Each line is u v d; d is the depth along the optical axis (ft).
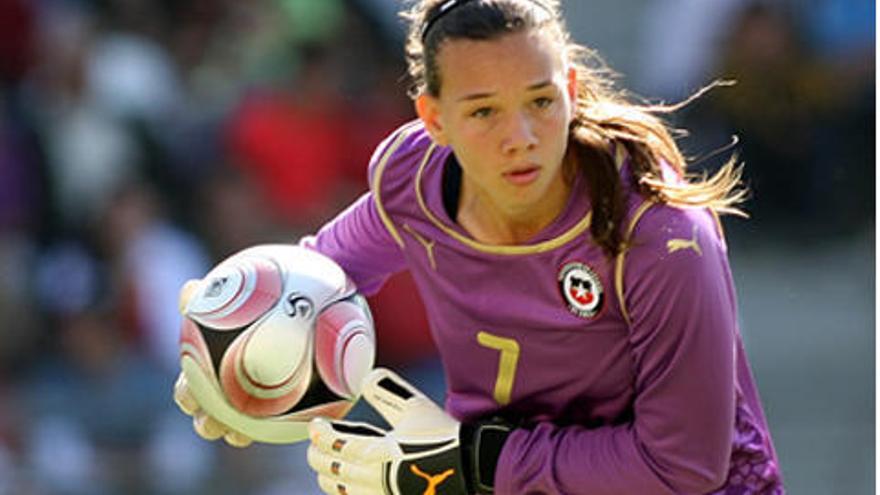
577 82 43.16
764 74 110.83
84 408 96.68
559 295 43.70
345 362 47.37
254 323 46.88
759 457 45.73
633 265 42.55
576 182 43.11
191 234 105.29
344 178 109.60
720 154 109.70
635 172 42.91
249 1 116.16
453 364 46.60
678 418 42.86
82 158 106.01
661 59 117.80
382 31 114.73
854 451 104.32
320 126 109.09
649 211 42.63
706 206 43.01
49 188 105.60
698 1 115.03
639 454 43.42
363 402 93.81
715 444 43.01
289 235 106.63
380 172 46.37
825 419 106.32
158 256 101.96
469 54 41.27
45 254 103.35
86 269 101.30
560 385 44.98
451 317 45.75
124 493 94.89
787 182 112.57
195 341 47.52
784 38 111.65
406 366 99.25
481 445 45.01
